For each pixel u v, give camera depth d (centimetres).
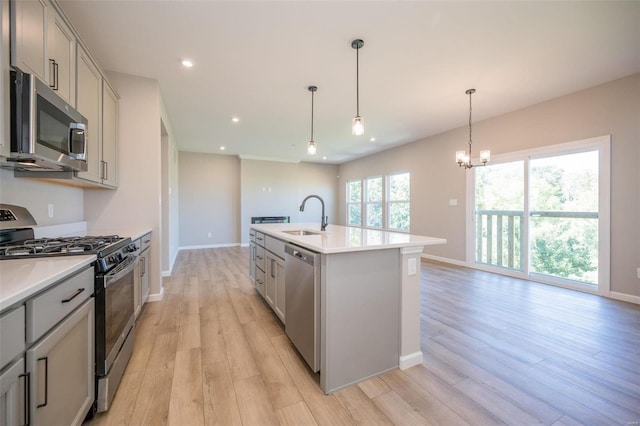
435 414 143
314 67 284
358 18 212
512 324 251
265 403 151
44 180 212
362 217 784
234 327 248
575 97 345
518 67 285
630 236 306
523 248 409
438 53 259
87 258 131
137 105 301
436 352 204
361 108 400
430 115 433
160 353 202
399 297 186
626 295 310
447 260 523
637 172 300
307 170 862
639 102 297
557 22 216
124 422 136
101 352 139
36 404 91
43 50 154
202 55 262
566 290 351
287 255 212
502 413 143
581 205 353
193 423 136
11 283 89
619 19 212
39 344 92
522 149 402
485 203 462
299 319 190
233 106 392
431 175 558
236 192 759
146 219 305
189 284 386
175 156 581
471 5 198
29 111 134
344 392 161
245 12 204
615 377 173
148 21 213
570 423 137
